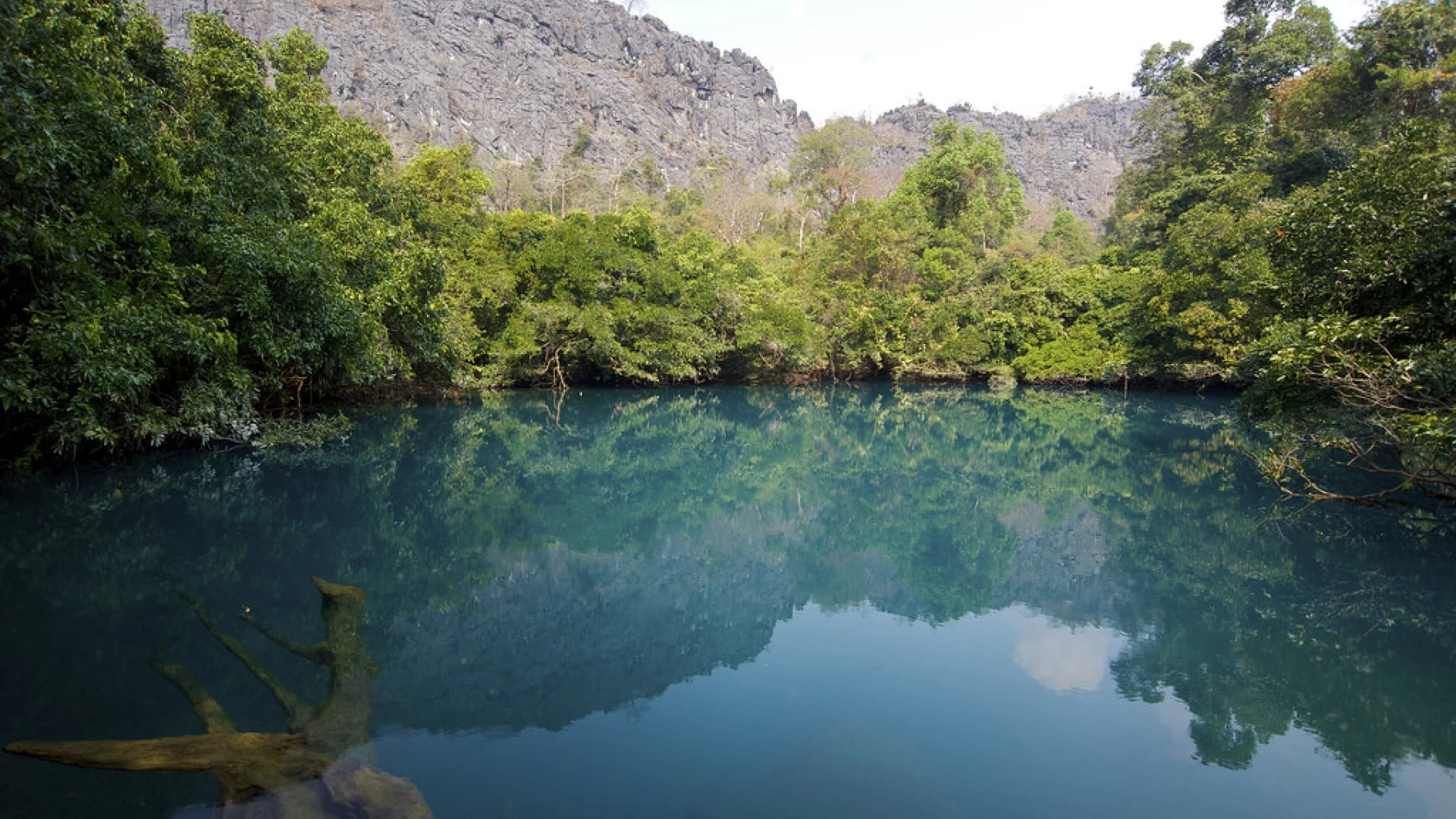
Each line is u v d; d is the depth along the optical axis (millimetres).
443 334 18250
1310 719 4438
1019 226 53219
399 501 9516
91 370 7766
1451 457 8234
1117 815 3414
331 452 12320
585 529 8969
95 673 4328
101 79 8156
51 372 7793
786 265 41656
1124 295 30594
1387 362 8062
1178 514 10023
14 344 7629
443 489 10477
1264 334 12328
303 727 3799
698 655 5309
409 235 18859
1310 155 26922
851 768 3787
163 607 5477
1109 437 17781
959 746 4055
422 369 19828
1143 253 33344
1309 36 30453
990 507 10773
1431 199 8258
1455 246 7625
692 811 3338
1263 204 24500
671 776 3658
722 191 60906
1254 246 23203
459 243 24250
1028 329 32688
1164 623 6043
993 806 3477
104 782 3287
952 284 34312
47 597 5586
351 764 3516
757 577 7344
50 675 4285
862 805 3439
